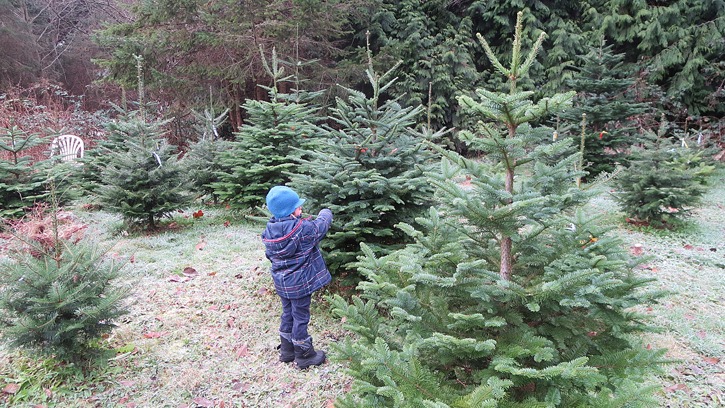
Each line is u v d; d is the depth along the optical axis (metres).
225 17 10.91
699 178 7.60
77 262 2.99
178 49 11.41
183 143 13.45
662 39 13.03
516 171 2.73
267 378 3.23
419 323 2.20
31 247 3.01
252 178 6.75
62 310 2.93
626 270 2.62
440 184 2.24
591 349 2.30
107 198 6.10
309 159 6.81
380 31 12.76
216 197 8.05
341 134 4.54
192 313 4.08
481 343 1.89
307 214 4.12
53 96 15.53
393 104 4.69
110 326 3.19
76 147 9.40
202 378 3.20
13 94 13.06
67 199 7.25
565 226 2.81
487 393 1.77
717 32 12.53
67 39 21.06
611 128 9.55
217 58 11.76
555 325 2.21
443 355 2.12
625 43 14.19
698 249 5.79
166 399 2.99
